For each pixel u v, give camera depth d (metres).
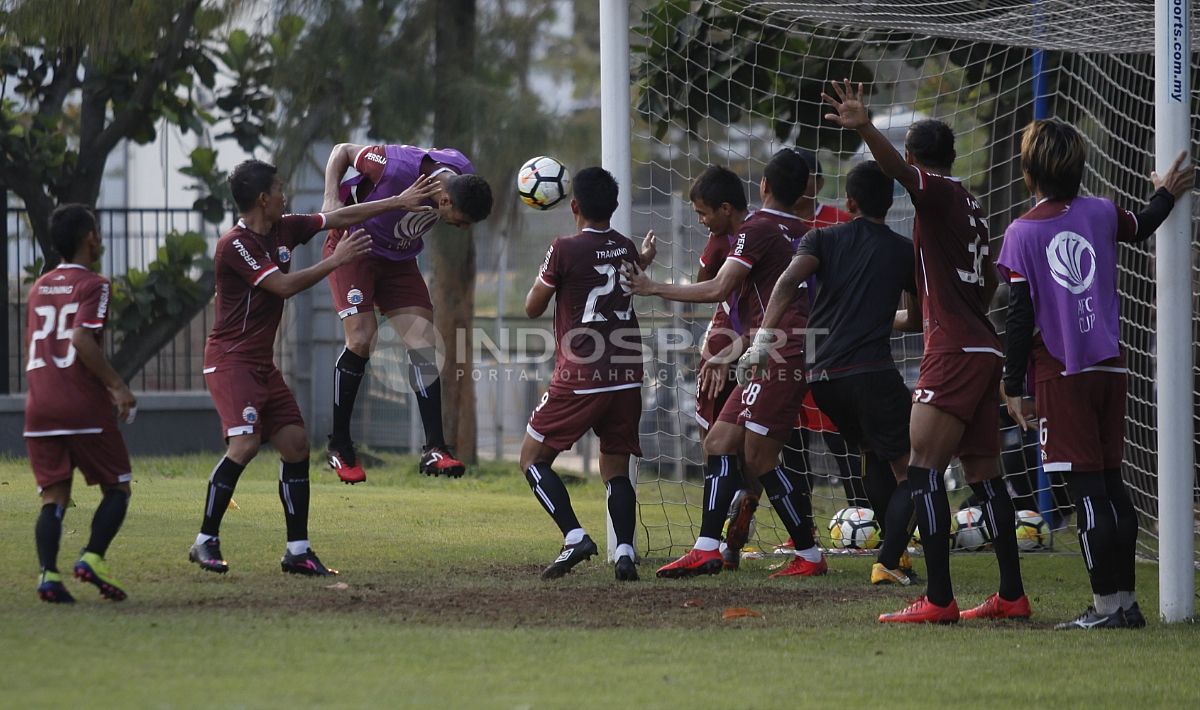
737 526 25.72
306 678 14.43
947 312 19.44
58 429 18.78
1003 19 26.61
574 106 48.59
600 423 23.42
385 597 20.58
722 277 23.39
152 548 24.38
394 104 44.28
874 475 24.97
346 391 24.59
